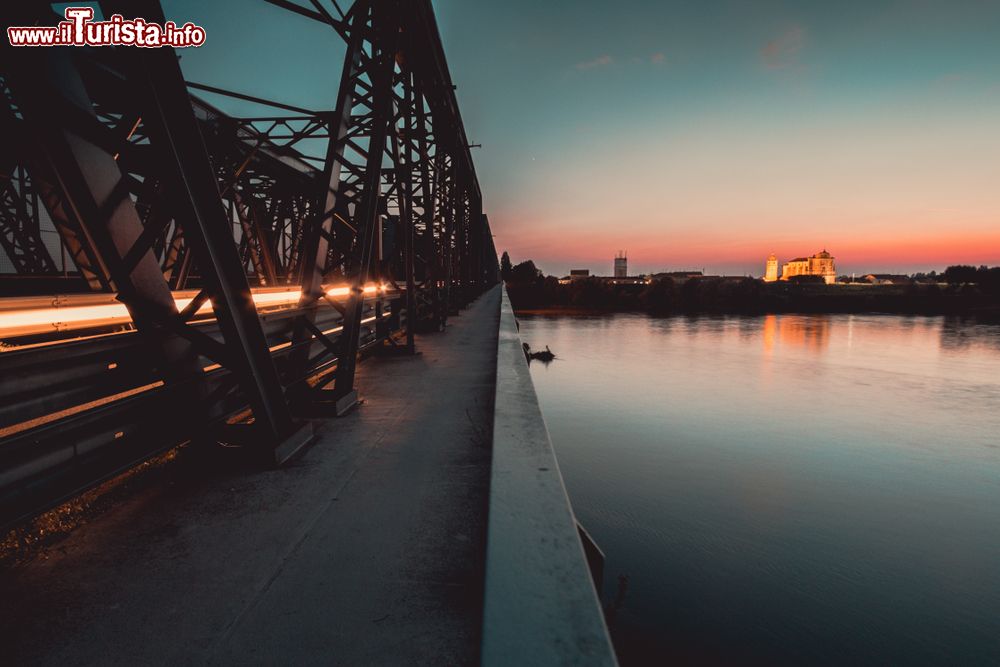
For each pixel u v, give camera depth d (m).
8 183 9.38
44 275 10.07
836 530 18.02
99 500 2.36
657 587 13.57
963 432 31.11
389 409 4.18
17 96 1.75
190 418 2.75
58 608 1.57
